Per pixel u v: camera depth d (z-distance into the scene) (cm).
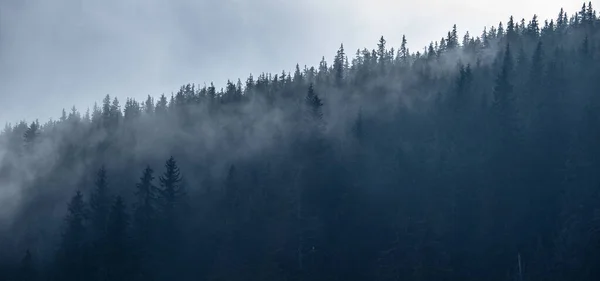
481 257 9719
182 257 10431
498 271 9506
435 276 9306
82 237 10612
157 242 10394
